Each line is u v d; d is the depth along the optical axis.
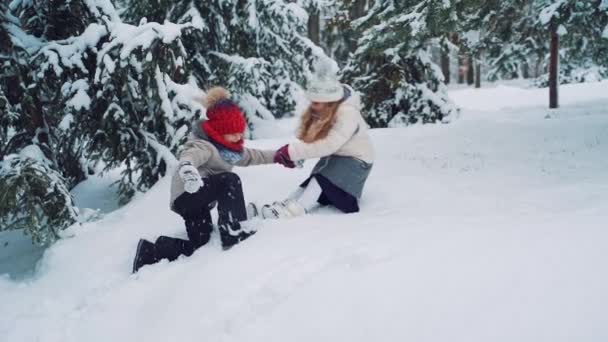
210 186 3.59
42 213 4.91
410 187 4.74
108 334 3.07
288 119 15.56
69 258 4.21
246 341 2.42
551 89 12.89
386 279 2.47
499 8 10.98
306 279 2.70
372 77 11.52
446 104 11.33
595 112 10.39
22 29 6.09
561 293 2.09
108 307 3.30
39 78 5.70
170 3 9.52
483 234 2.75
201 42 10.12
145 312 3.11
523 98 18.33
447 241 2.73
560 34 11.49
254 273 2.95
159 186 5.55
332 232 3.37
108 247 4.22
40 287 3.97
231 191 3.62
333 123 3.98
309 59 12.51
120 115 6.12
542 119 8.75
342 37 21.75
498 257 2.42
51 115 6.50
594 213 2.85
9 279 4.32
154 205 5.02
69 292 3.77
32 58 5.79
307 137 4.04
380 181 5.05
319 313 2.39
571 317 1.96
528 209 3.46
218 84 10.23
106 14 6.24
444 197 4.28
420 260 2.55
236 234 3.57
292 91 12.97
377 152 6.79
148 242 3.76
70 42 5.92
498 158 6.04
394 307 2.28
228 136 3.65
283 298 2.62
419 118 11.31
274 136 11.26
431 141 7.34
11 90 5.78
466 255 2.51
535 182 4.67
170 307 2.97
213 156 3.63
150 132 6.81
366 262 2.68
